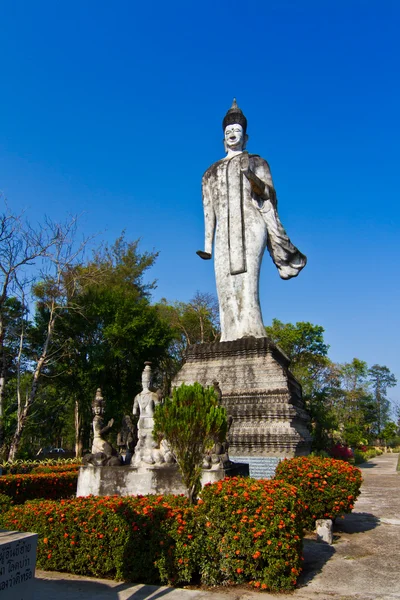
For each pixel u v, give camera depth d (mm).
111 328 30922
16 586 5027
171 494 9391
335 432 48000
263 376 16578
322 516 10602
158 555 7191
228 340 18594
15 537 5184
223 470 10227
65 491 14484
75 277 29812
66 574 7621
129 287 39469
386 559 8641
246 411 16000
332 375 49781
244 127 20969
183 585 7133
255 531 6969
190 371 18031
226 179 20031
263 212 19484
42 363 27438
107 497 8727
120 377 33031
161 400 11992
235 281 19203
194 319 46594
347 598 6582
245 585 7023
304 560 8547
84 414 34250
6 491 12758
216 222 20453
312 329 45375
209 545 7137
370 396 64938
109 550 7453
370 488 20500
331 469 10859
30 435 37938
